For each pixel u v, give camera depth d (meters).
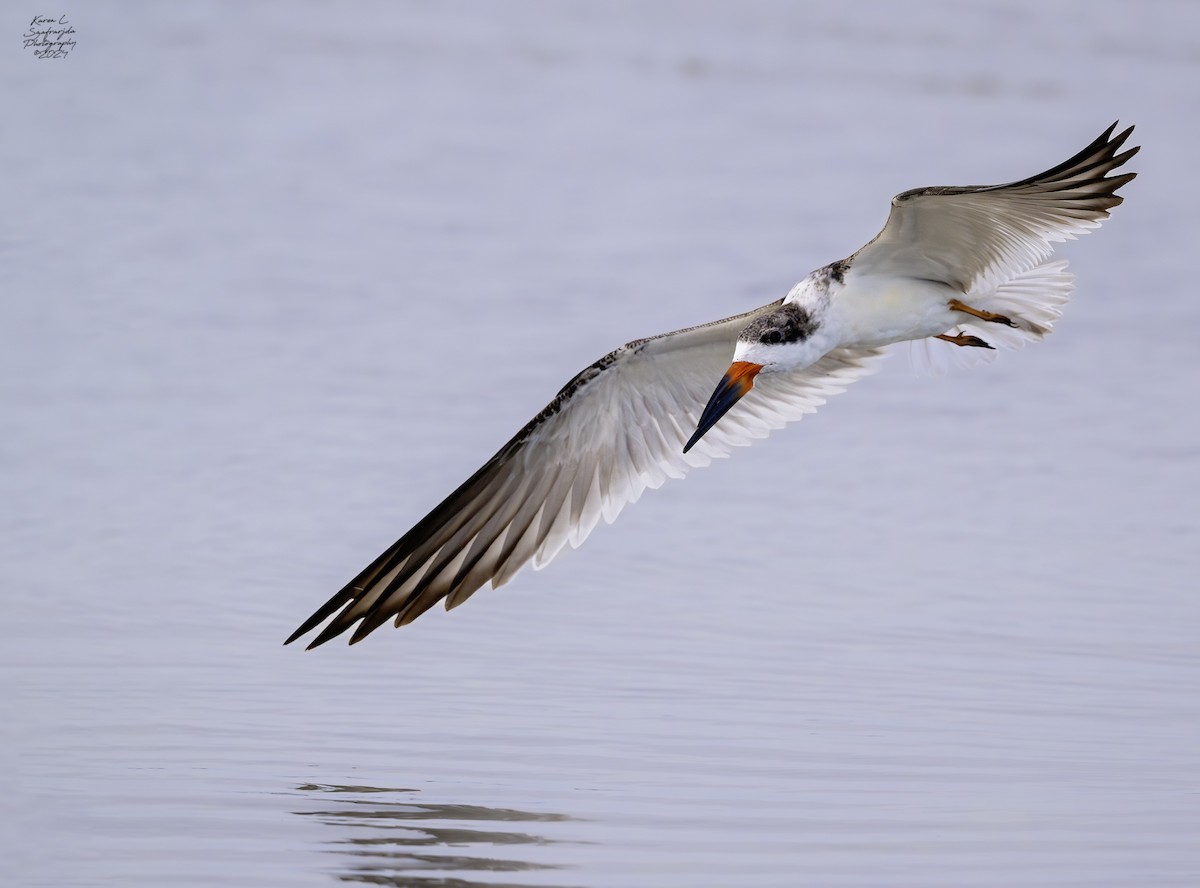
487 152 30.38
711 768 10.18
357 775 9.91
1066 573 14.19
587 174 29.11
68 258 22.44
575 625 12.81
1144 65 38.69
